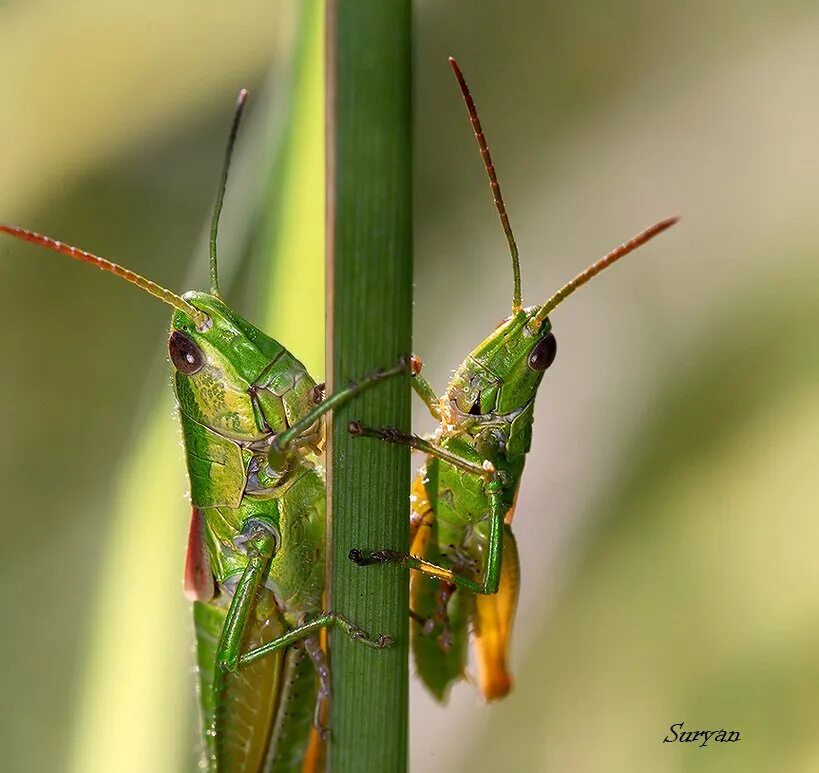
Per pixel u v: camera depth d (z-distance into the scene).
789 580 0.14
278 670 0.13
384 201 0.12
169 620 0.13
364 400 0.12
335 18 0.12
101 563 0.13
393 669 0.12
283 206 0.13
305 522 0.13
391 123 0.12
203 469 0.13
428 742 0.14
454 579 0.13
